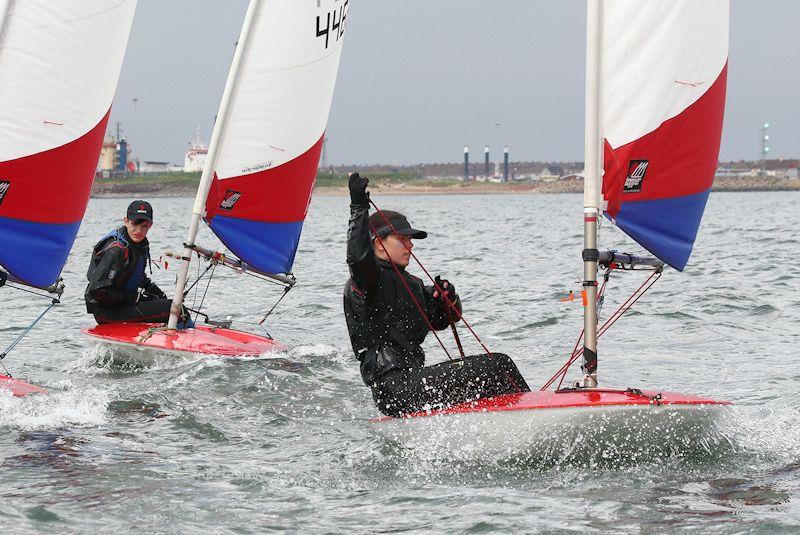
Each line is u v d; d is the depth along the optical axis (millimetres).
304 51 43000
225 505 20312
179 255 40875
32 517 19312
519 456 22875
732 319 50156
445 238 145125
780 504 19781
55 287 32250
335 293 65375
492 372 24484
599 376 35750
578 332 46781
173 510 19938
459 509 19906
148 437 26344
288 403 30875
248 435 26812
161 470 22969
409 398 24281
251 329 48938
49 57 30422
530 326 49000
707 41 24906
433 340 45062
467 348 42906
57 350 41906
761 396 31281
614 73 24625
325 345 41406
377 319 24797
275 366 36375
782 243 117625
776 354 39656
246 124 42188
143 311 40562
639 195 25125
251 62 42062
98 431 26812
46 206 30891
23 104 30109
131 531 18656
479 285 70688
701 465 22516
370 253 23766
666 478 21641
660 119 24719
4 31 29688
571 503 20094
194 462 23828
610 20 24562
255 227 43125
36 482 21734
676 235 25781
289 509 20094
